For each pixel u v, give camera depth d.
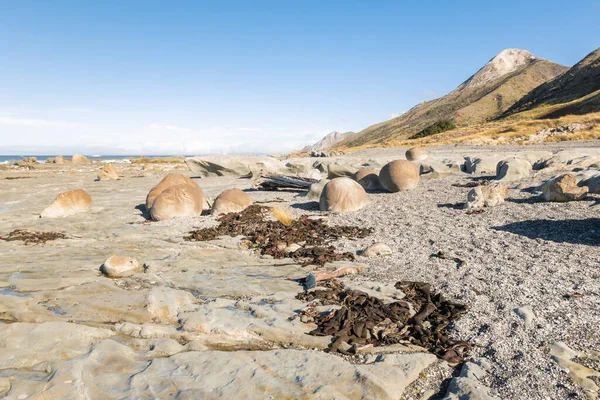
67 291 7.22
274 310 6.20
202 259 9.24
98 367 4.71
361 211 13.65
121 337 5.55
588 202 11.86
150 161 61.94
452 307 5.98
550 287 6.43
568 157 19.16
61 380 4.44
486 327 5.40
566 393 4.04
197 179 30.02
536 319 5.46
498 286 6.65
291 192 20.08
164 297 6.63
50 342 5.33
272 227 11.98
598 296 6.02
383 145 67.00
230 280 7.72
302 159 30.72
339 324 5.64
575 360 4.55
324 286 7.14
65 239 11.66
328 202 14.12
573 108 66.19
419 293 6.64
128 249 10.27
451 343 5.09
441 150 39.12
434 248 9.06
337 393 4.16
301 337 5.39
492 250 8.56
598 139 38.59
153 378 4.46
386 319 5.79
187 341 5.45
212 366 4.67
